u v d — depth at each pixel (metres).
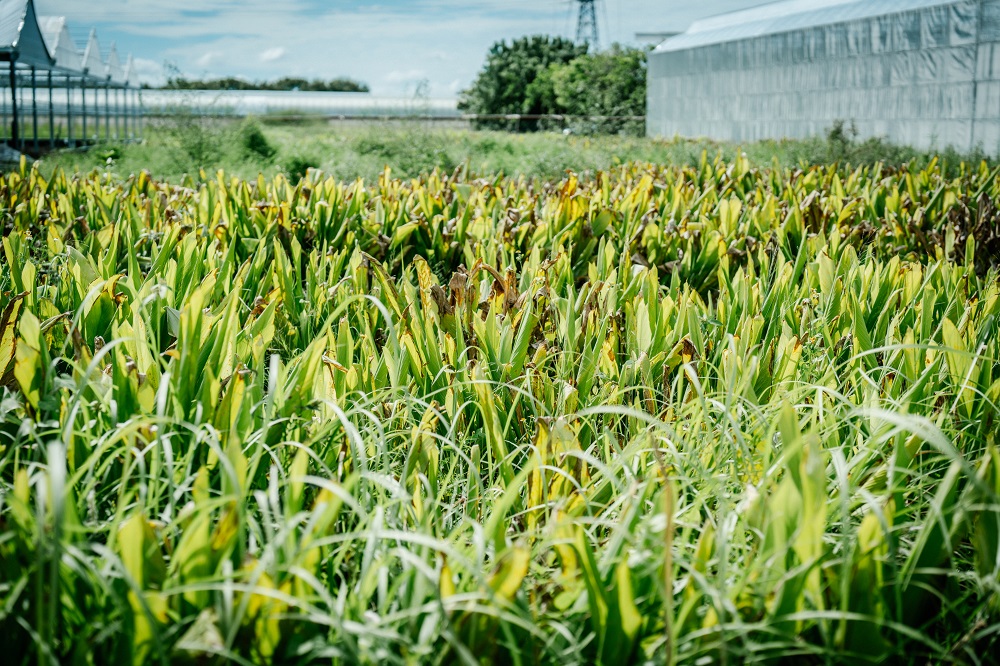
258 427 2.30
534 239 5.28
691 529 2.05
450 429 2.27
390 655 1.41
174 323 2.71
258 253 4.21
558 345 3.23
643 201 6.27
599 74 36.34
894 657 1.71
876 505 1.60
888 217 5.87
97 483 2.07
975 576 1.78
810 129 23.66
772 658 1.59
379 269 3.41
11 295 3.28
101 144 19.22
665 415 2.75
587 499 2.09
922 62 19.41
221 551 1.55
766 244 5.37
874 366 2.99
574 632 1.66
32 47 21.72
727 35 28.16
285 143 20.45
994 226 5.70
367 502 1.98
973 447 2.55
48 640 1.41
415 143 17.55
